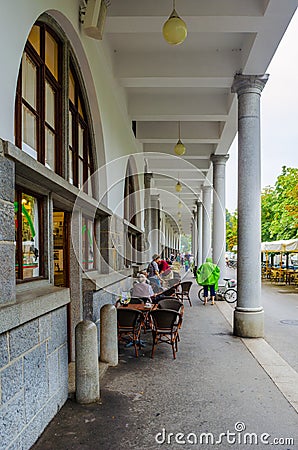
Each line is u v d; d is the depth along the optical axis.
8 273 2.68
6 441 2.59
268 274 22.86
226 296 11.87
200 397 4.08
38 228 3.87
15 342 2.74
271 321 8.79
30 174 3.23
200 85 7.29
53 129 4.44
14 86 2.87
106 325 5.22
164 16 5.06
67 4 4.14
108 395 4.10
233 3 5.06
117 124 7.38
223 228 12.45
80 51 4.86
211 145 12.47
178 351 5.94
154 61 7.02
